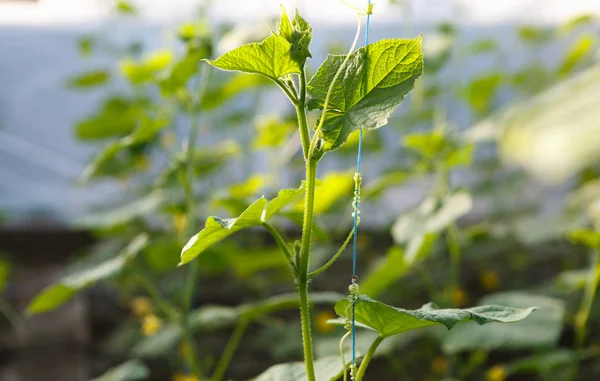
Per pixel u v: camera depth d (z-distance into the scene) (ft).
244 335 9.35
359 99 3.54
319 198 5.04
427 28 10.29
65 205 11.05
